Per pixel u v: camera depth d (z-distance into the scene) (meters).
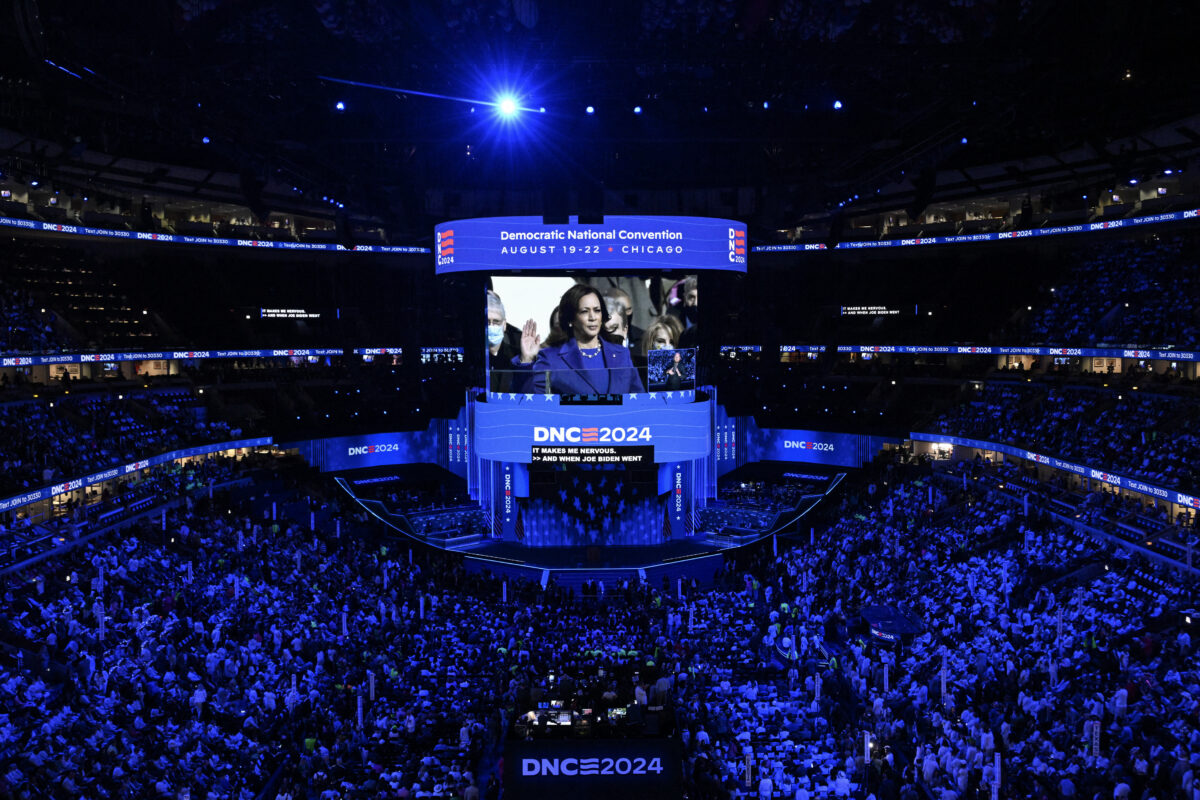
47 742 31.69
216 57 39.66
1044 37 39.94
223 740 35.81
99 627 40.38
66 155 48.97
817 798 30.84
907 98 45.53
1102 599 43.75
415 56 40.53
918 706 38.47
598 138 48.94
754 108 47.44
